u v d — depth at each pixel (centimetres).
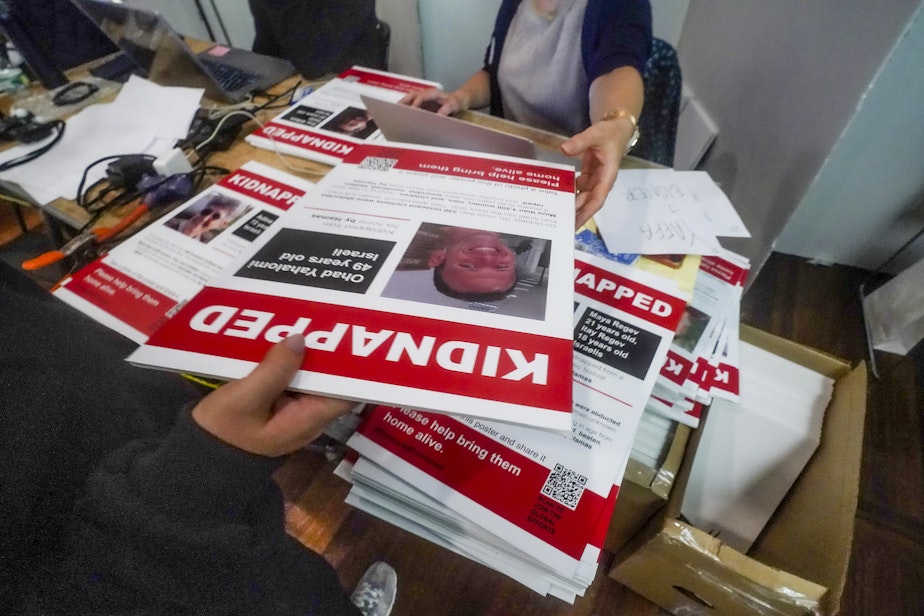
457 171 49
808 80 97
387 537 95
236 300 36
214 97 92
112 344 43
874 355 136
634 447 66
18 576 24
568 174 50
